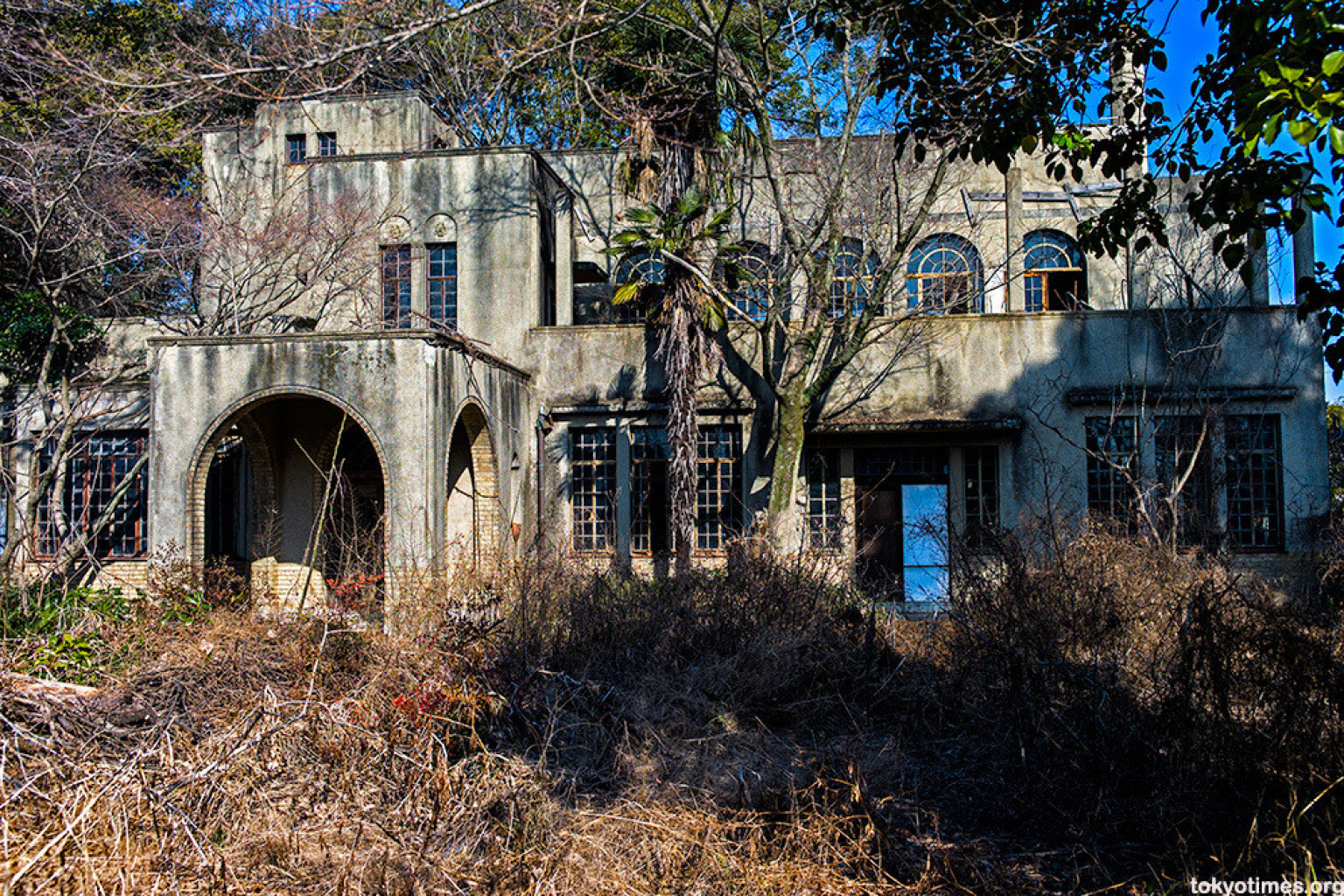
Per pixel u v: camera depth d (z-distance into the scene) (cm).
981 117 791
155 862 509
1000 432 1684
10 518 1719
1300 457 1628
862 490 1741
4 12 1462
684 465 1570
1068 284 2089
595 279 2117
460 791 608
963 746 781
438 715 675
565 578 1108
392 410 1359
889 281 1633
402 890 509
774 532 1462
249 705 695
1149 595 867
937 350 1738
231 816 564
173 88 717
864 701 902
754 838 584
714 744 759
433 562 1185
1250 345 1662
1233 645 625
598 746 740
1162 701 641
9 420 1797
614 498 1777
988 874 560
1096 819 612
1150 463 1647
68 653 904
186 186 2188
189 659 852
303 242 1777
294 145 2239
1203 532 1378
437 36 2116
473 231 1831
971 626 830
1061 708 678
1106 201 2031
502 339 1814
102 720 661
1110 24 734
